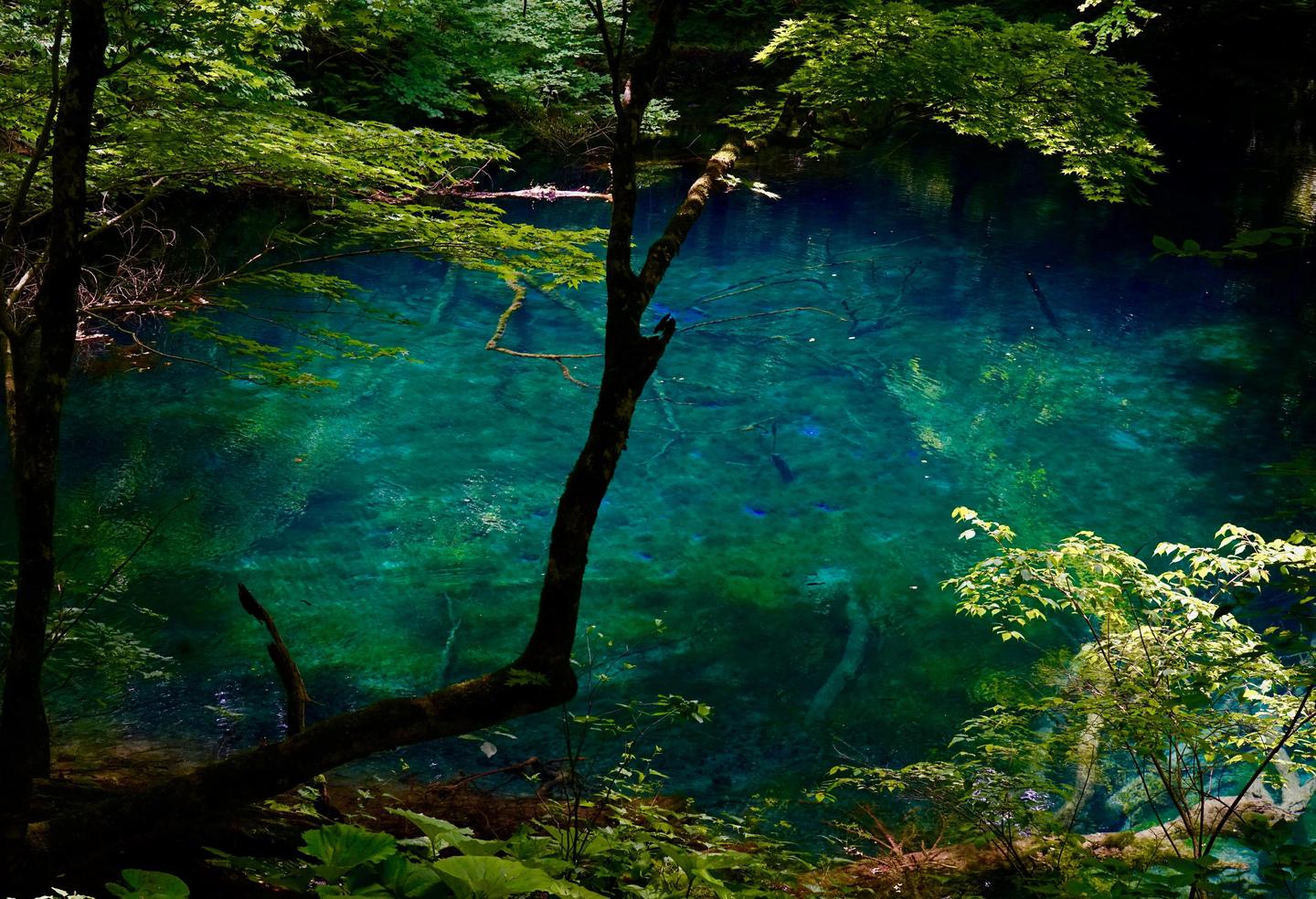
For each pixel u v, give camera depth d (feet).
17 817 9.61
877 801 20.53
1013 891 16.71
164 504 31.99
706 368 46.57
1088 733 19.90
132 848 10.59
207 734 21.54
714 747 22.29
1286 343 50.29
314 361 44.57
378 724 10.81
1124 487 36.52
